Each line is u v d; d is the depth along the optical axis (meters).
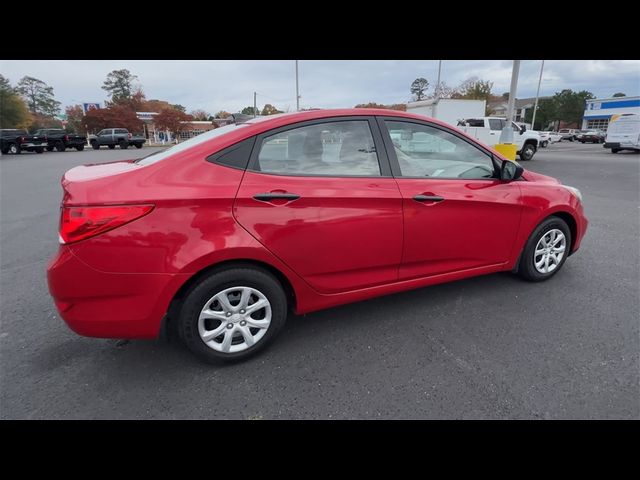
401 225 2.82
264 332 2.58
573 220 3.72
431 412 2.14
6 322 3.16
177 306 2.38
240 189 2.34
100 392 2.31
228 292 2.44
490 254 3.32
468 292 3.59
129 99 63.31
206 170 2.32
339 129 2.70
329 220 2.57
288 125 2.56
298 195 2.46
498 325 3.01
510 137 9.46
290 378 2.43
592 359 2.57
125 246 2.13
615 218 6.53
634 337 2.82
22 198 8.89
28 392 2.31
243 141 2.44
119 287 2.17
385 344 2.78
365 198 2.65
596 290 3.60
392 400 2.23
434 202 2.90
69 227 2.10
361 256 2.75
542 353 2.64
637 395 2.24
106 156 22.72
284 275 2.54
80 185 2.15
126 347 2.77
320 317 3.18
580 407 2.16
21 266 4.48
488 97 49.09
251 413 2.15
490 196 3.15
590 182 10.90
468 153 3.16
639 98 46.66
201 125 50.53
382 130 2.83
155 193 2.17
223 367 2.54
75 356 2.67
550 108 69.12
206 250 2.25
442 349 2.71
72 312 2.19
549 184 3.60
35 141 25.75
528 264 3.60
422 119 3.00
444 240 3.03
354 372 2.48
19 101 56.66
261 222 2.38
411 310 3.27
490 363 2.54
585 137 44.16
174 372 2.49
